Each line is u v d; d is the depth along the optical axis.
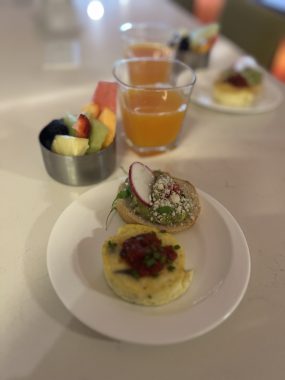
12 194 0.25
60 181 0.26
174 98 0.27
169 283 0.17
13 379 0.15
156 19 0.57
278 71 0.57
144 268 0.17
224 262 0.19
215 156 0.30
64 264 0.18
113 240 0.19
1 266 0.20
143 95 0.27
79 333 0.17
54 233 0.20
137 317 0.16
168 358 0.16
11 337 0.17
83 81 0.39
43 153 0.25
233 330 0.17
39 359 0.16
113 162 0.26
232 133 0.33
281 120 0.35
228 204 0.25
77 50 0.46
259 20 0.59
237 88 0.35
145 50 0.38
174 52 0.41
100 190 0.23
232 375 0.16
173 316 0.16
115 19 0.56
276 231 0.23
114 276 0.17
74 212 0.22
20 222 0.23
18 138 0.30
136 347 0.17
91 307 0.16
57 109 0.34
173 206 0.21
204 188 0.26
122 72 0.31
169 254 0.18
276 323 0.18
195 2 0.75
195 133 0.33
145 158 0.29
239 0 0.64
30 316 0.18
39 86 0.38
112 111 0.25
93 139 0.24
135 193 0.21
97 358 0.16
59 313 0.18
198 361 0.16
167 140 0.29
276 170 0.29
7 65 0.41
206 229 0.21
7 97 0.36
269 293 0.19
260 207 0.25
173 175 0.27
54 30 0.50
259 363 0.16
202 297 0.18
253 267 0.21
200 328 0.16
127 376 0.16
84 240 0.20
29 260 0.20
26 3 0.60
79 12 0.57
